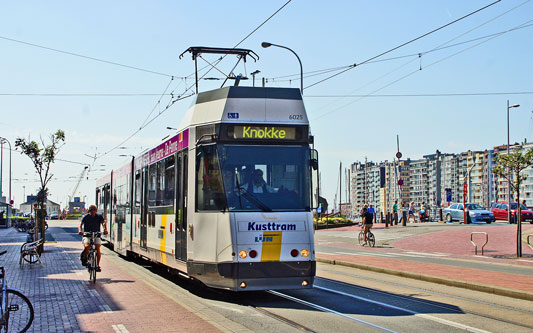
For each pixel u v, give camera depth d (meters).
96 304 10.70
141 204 17.72
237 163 11.05
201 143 11.48
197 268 11.27
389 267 17.91
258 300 11.74
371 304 11.41
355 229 44.69
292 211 11.04
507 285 13.40
